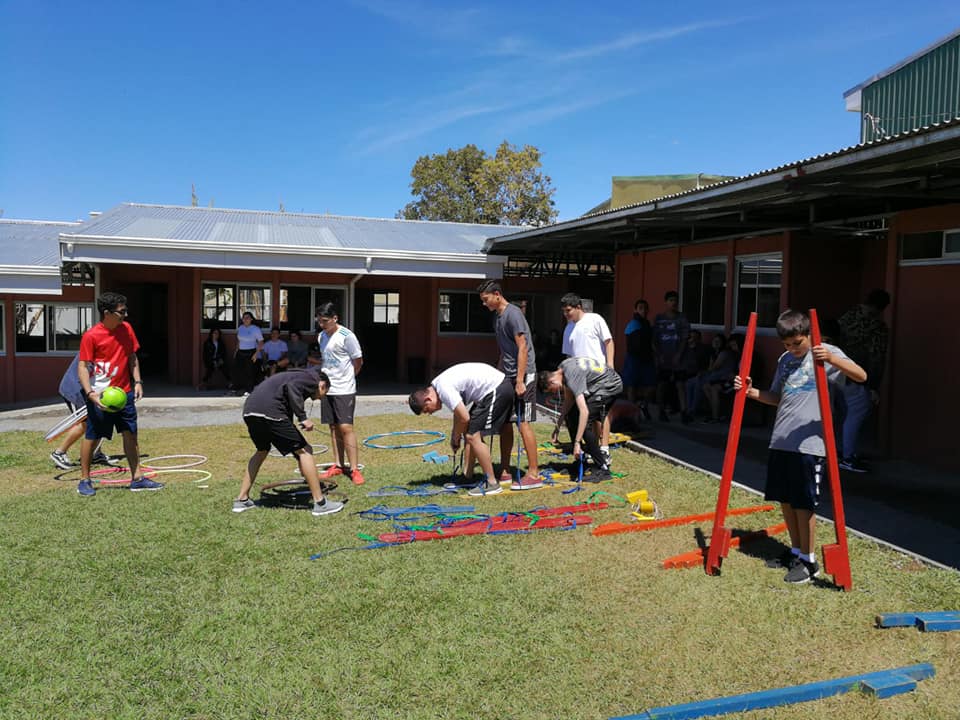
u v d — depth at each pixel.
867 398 7.11
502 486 6.52
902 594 4.17
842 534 4.21
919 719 2.99
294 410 5.57
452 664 3.43
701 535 5.25
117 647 3.59
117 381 6.35
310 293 16.03
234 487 6.67
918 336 7.55
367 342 19.39
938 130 4.57
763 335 10.31
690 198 7.65
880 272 9.74
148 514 5.75
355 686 3.25
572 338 7.45
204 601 4.11
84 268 14.29
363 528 5.38
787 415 4.42
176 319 15.77
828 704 3.11
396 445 9.04
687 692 3.21
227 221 15.80
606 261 17.17
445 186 38.84
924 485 6.62
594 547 5.00
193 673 3.36
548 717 3.03
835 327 7.16
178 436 9.78
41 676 3.33
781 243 10.01
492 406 6.20
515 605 4.05
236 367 14.26
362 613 3.95
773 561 4.67
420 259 13.55
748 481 6.84
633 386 10.35
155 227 13.68
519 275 18.23
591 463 7.35
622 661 3.46
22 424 10.87
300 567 4.60
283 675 3.33
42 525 5.46
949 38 11.78
